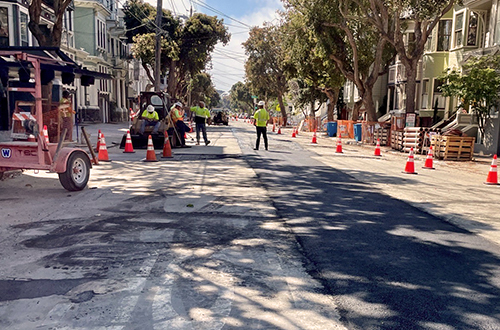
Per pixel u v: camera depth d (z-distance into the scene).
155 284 4.11
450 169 14.37
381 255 5.06
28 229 5.86
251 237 5.63
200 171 11.31
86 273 4.36
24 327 3.31
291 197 8.23
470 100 18.22
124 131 29.27
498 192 9.70
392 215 7.04
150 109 16.98
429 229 6.25
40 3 16.20
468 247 5.45
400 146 20.88
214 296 3.87
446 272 4.58
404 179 11.12
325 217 6.76
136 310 3.60
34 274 4.33
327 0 22.77
